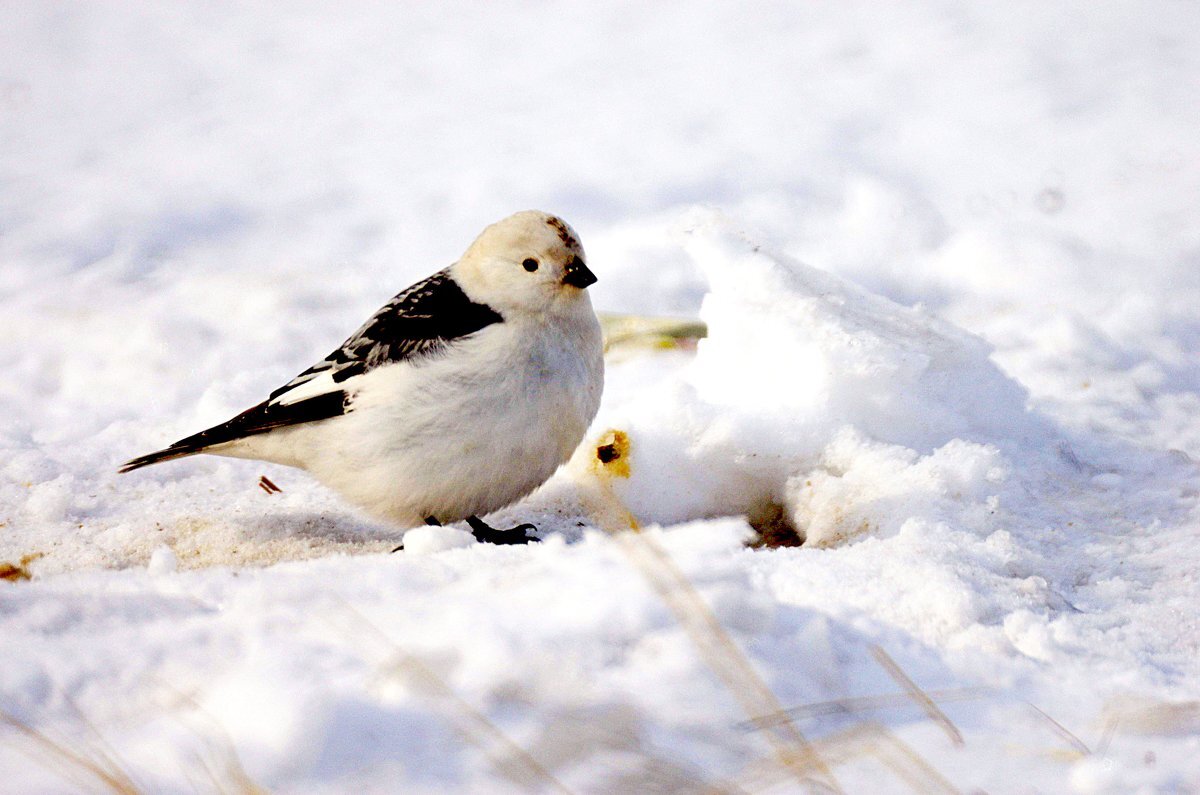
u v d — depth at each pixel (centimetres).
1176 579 805
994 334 1400
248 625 574
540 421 885
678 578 564
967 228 1722
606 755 462
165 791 434
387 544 931
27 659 548
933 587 681
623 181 1959
